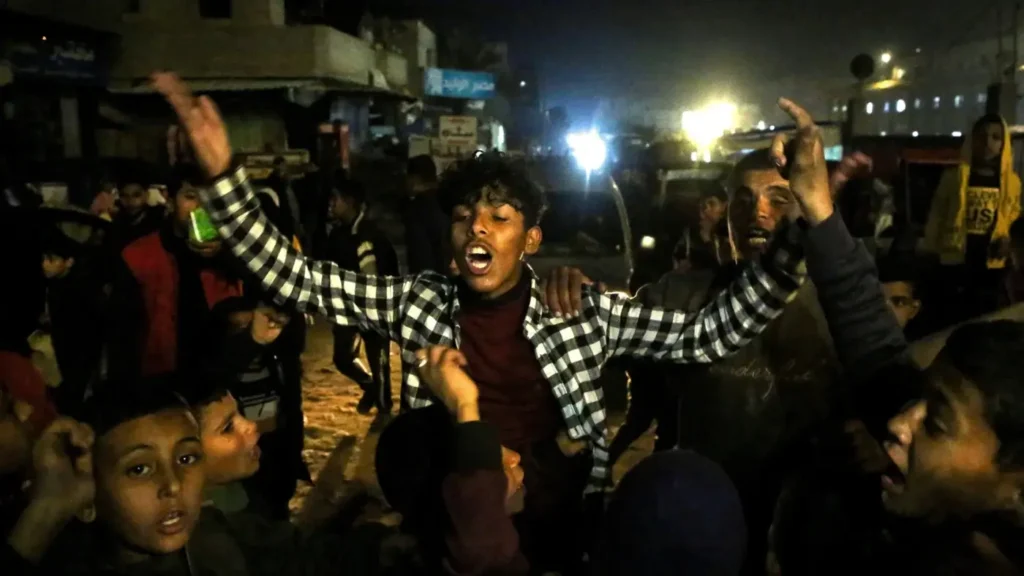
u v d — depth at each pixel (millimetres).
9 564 1655
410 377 2270
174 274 3459
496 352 2195
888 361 1894
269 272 2371
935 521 1379
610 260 15977
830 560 1677
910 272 3082
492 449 1665
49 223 4051
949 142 17734
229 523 2072
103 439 1746
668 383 2768
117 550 1808
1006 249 4355
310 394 7480
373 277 2418
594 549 1414
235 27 19016
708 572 1275
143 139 16453
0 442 1918
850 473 1777
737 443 2436
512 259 2148
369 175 23703
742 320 2211
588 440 2197
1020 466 1269
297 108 20984
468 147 12805
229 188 2266
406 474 2051
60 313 3787
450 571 1623
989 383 1278
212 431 2273
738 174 2621
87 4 16734
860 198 5648
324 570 2016
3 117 12719
